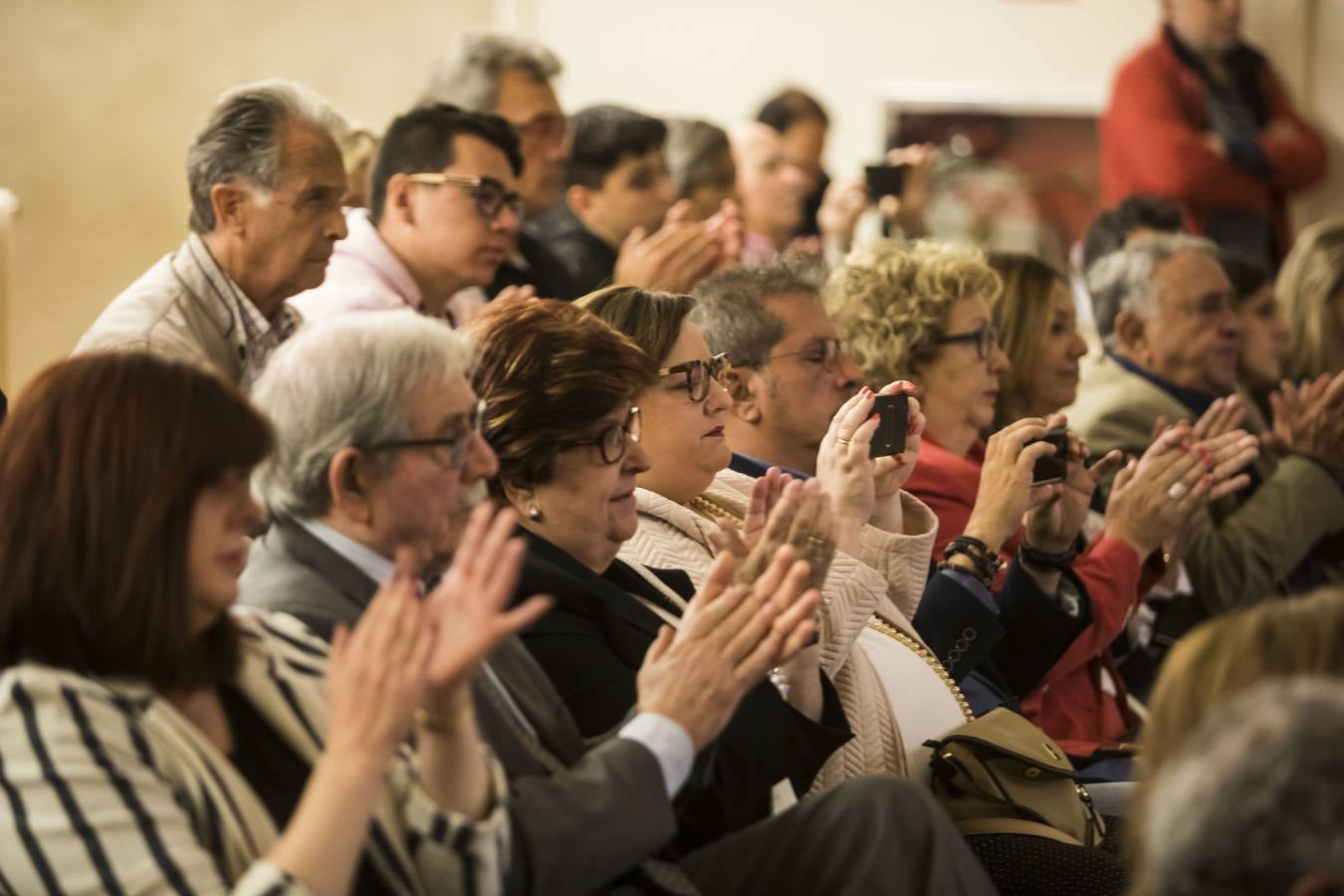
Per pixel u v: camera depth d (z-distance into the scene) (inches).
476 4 535.8
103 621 126.7
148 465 126.9
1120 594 259.4
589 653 175.8
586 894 150.9
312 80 500.4
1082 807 201.0
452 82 386.0
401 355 153.6
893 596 227.0
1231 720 107.4
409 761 144.0
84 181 465.1
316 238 242.7
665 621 187.9
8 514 127.3
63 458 126.9
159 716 129.9
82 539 126.6
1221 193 512.1
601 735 169.5
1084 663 262.7
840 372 245.4
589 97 569.0
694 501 220.7
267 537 158.7
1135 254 337.1
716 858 163.8
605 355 182.9
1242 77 527.8
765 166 474.9
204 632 135.9
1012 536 279.9
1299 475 319.0
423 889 139.6
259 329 243.8
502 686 162.4
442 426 154.1
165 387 129.3
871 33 566.9
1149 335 333.1
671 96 569.9
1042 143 561.0
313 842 124.0
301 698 141.1
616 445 183.0
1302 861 101.2
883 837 158.2
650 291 215.5
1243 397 359.6
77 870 123.0
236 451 130.5
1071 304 305.1
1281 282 414.3
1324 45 560.4
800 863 160.6
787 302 243.4
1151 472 265.3
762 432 244.2
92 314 466.3
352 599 152.9
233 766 136.6
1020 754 195.3
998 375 284.8
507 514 132.8
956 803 196.9
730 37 568.4
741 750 176.1
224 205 240.1
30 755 124.5
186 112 474.3
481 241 294.7
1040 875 188.1
